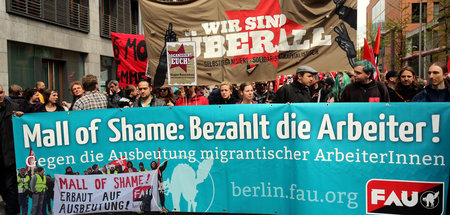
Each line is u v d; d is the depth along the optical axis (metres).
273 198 4.13
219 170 4.22
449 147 3.66
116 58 7.86
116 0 22.33
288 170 4.07
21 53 15.15
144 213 4.73
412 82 5.73
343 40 4.92
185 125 4.23
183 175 4.28
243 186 4.19
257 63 5.07
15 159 4.66
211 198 4.25
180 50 5.22
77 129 4.29
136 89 8.19
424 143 3.71
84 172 4.31
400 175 3.78
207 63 5.19
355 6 4.86
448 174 3.68
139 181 4.32
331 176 3.94
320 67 4.99
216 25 5.13
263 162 4.12
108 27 21.70
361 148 3.85
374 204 3.85
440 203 3.71
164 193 4.31
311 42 4.98
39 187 4.32
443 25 29.88
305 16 4.96
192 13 5.17
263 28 5.04
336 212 3.95
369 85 4.91
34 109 7.69
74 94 6.28
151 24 5.30
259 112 4.09
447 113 3.65
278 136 4.07
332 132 3.92
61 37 17.47
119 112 4.28
